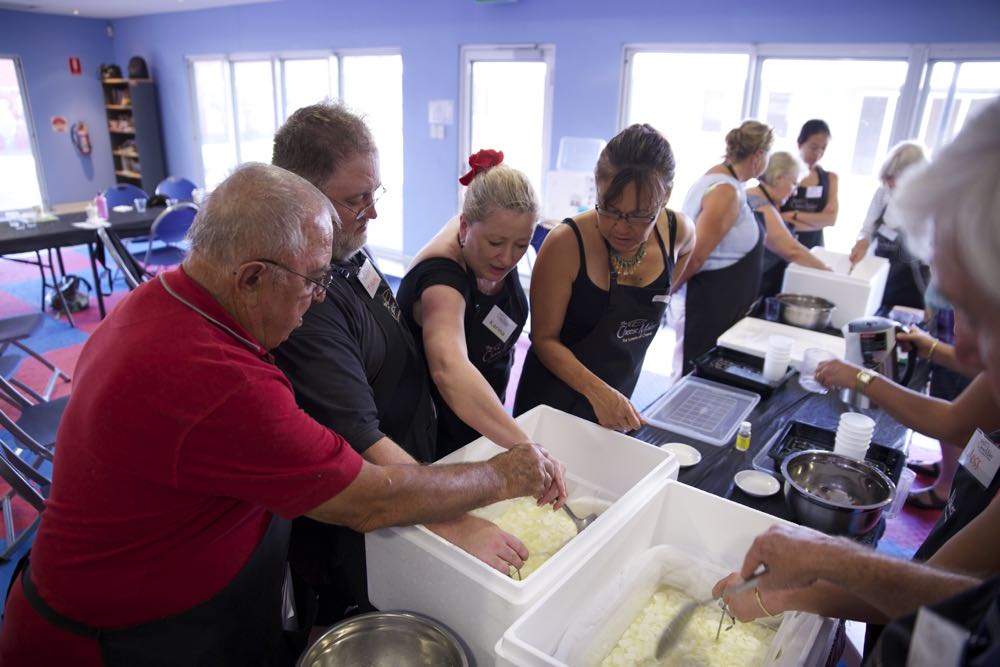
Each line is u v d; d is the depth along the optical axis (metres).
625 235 1.44
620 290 1.63
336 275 1.14
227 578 0.99
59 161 9.20
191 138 8.79
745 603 0.96
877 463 1.50
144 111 8.86
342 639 0.88
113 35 9.36
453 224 1.46
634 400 3.81
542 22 5.26
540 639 0.88
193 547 0.91
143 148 8.98
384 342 1.23
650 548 1.14
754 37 4.39
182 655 0.97
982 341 0.52
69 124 9.19
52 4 7.61
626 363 1.75
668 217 1.71
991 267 0.48
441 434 1.63
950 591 0.63
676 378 3.27
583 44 5.11
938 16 3.75
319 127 1.05
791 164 2.95
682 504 1.17
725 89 4.75
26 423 2.36
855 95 4.30
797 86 4.49
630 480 1.34
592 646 0.93
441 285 1.32
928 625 0.48
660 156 1.37
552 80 5.35
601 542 1.00
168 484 0.82
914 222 0.55
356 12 6.39
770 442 1.60
